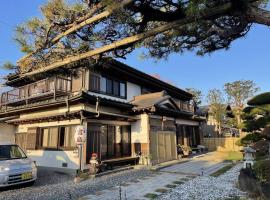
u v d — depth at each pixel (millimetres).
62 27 4680
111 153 13203
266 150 12523
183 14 3619
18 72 5680
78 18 4359
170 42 4438
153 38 4523
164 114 16156
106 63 5336
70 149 11531
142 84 18422
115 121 13656
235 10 3055
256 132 12258
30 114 14359
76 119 11695
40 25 4719
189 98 26812
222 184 8211
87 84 13352
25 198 6816
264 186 6164
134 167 12883
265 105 10305
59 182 9234
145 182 8859
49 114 12695
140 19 4102
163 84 20125
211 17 3264
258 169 6711
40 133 13430
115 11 3756
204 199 6395
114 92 15477
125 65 14805
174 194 6977
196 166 12789
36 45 4891
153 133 14672
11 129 15602
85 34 4672
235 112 22844
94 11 4023
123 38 4328
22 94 14727
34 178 8547
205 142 25312
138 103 15281
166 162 14695
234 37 3834
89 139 11609
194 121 23094
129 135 14750
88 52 4605
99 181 9234
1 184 7578
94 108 12484
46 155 12625
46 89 13617
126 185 8383
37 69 5363
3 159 8688
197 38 4105
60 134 12305
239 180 7516
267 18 2930
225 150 24047
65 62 4898
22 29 4820
